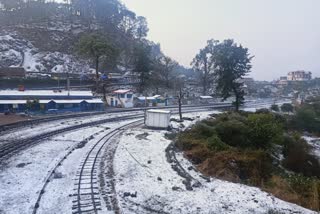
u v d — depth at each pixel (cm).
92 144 2706
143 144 2823
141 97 7112
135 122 4378
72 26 13625
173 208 1412
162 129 3841
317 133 5306
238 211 1405
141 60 8156
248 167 2281
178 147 2795
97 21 14525
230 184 1827
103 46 6775
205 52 10269
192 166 2197
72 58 11094
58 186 1602
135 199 1489
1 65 9781
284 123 5372
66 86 7375
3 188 1544
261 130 3047
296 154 3030
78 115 4653
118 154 2391
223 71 5953
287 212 1417
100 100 5697
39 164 1994
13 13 14300
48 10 15450
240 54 5788
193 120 4772
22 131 3162
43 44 11738
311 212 1453
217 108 7212
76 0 14738
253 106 8588
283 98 13275
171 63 10281
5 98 4906
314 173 2808
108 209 1346
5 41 11200
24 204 1361
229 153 2481
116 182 1727
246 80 19162
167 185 1730
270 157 2770
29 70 9775
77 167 1959
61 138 2911
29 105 4803
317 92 15462
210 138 2909
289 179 2127
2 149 2311
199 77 11706
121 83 8538
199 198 1551
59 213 1287
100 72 10088
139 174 1906
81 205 1371
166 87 9475
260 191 1731
